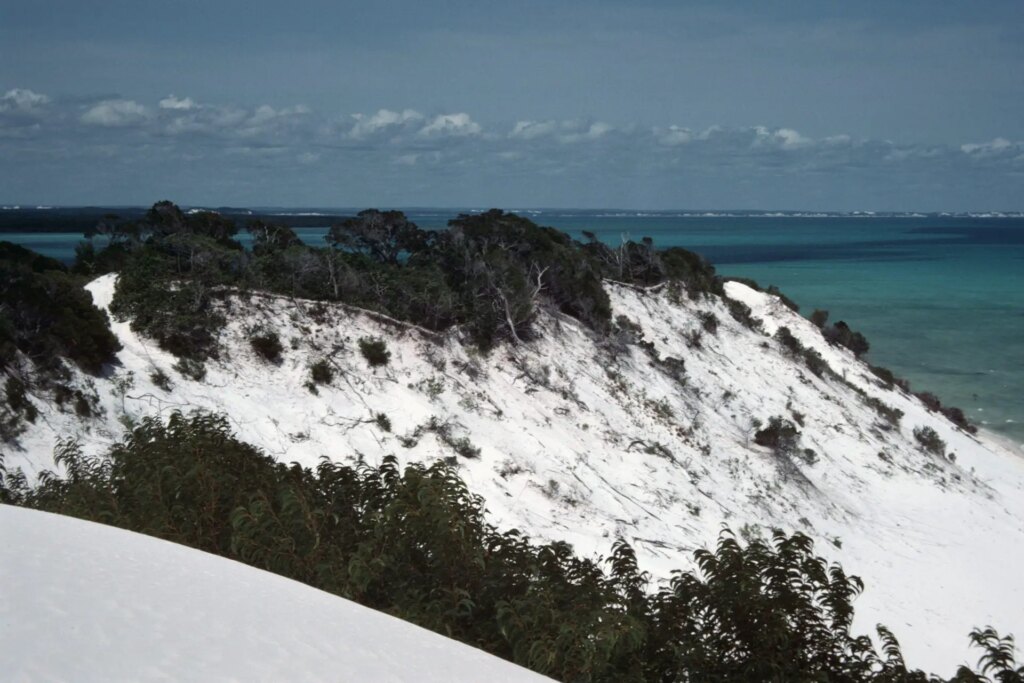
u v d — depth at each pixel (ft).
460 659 18.15
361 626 18.43
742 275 444.96
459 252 125.18
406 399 96.58
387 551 28.68
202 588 17.76
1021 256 615.57
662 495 97.35
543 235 133.59
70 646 12.88
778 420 123.85
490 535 31.37
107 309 93.71
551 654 24.40
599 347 124.06
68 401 73.56
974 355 235.61
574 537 81.82
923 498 119.85
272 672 13.85
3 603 13.99
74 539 19.44
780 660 26.68
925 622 83.05
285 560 27.35
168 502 30.89
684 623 28.89
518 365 110.93
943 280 430.61
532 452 96.27
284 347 96.68
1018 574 101.60
